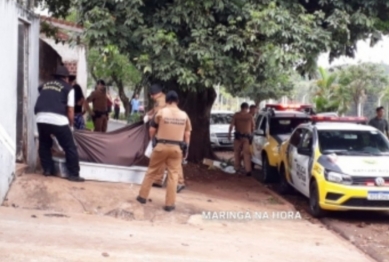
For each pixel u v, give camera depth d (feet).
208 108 54.95
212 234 28.78
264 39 38.63
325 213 36.22
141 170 35.86
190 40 39.09
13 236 23.43
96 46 38.29
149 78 42.55
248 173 52.42
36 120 32.81
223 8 38.65
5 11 29.22
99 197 31.04
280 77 42.60
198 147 54.54
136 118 94.58
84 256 21.86
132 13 38.01
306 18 38.45
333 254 27.37
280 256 25.90
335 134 39.24
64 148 32.63
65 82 32.55
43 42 51.72
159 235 26.99
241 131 52.75
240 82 39.11
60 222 26.86
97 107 51.80
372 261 26.94
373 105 103.50
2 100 28.66
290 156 42.80
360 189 34.17
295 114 53.47
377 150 38.40
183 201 34.30
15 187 30.01
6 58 29.50
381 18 41.93
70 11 50.70
